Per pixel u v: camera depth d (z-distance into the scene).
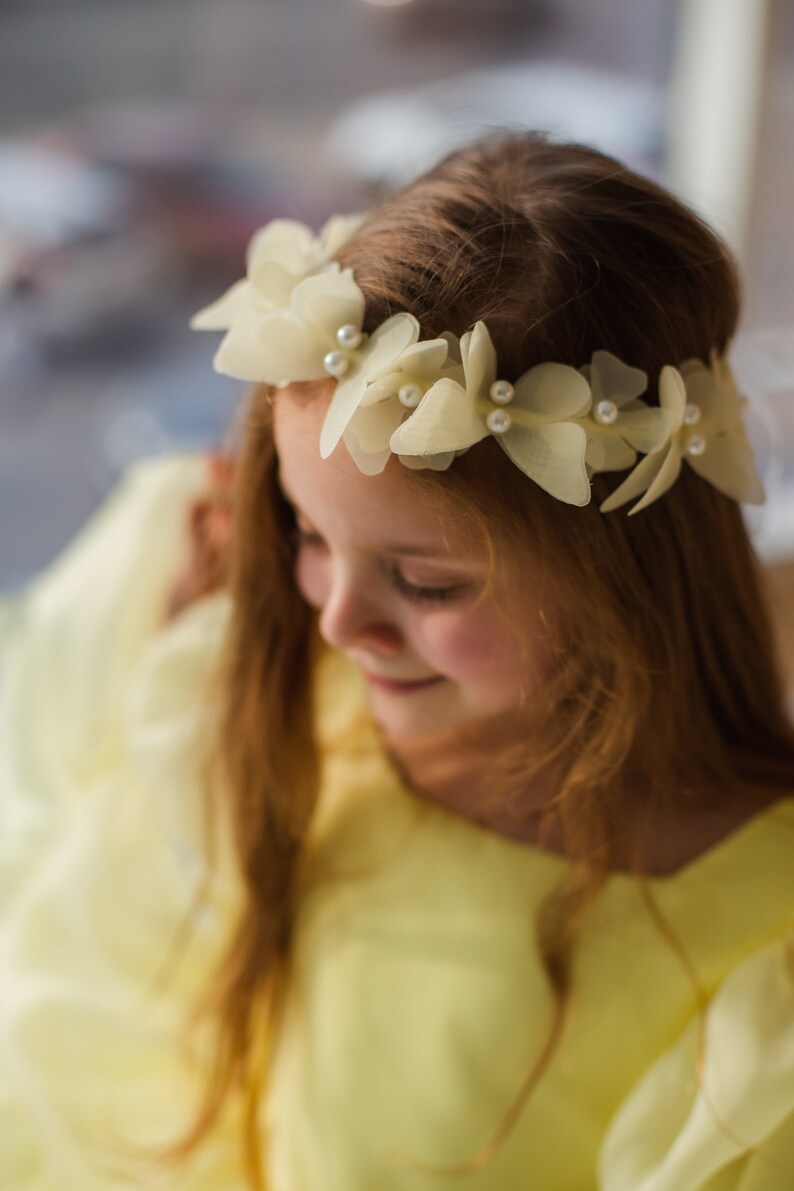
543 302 0.47
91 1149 0.71
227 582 0.75
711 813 0.61
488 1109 0.60
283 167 1.56
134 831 0.77
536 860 0.62
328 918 0.67
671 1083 0.56
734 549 0.58
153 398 1.40
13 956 0.77
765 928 0.58
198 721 0.74
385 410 0.46
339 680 0.73
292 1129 0.65
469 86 1.57
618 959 0.59
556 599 0.51
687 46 1.33
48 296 1.43
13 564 1.30
